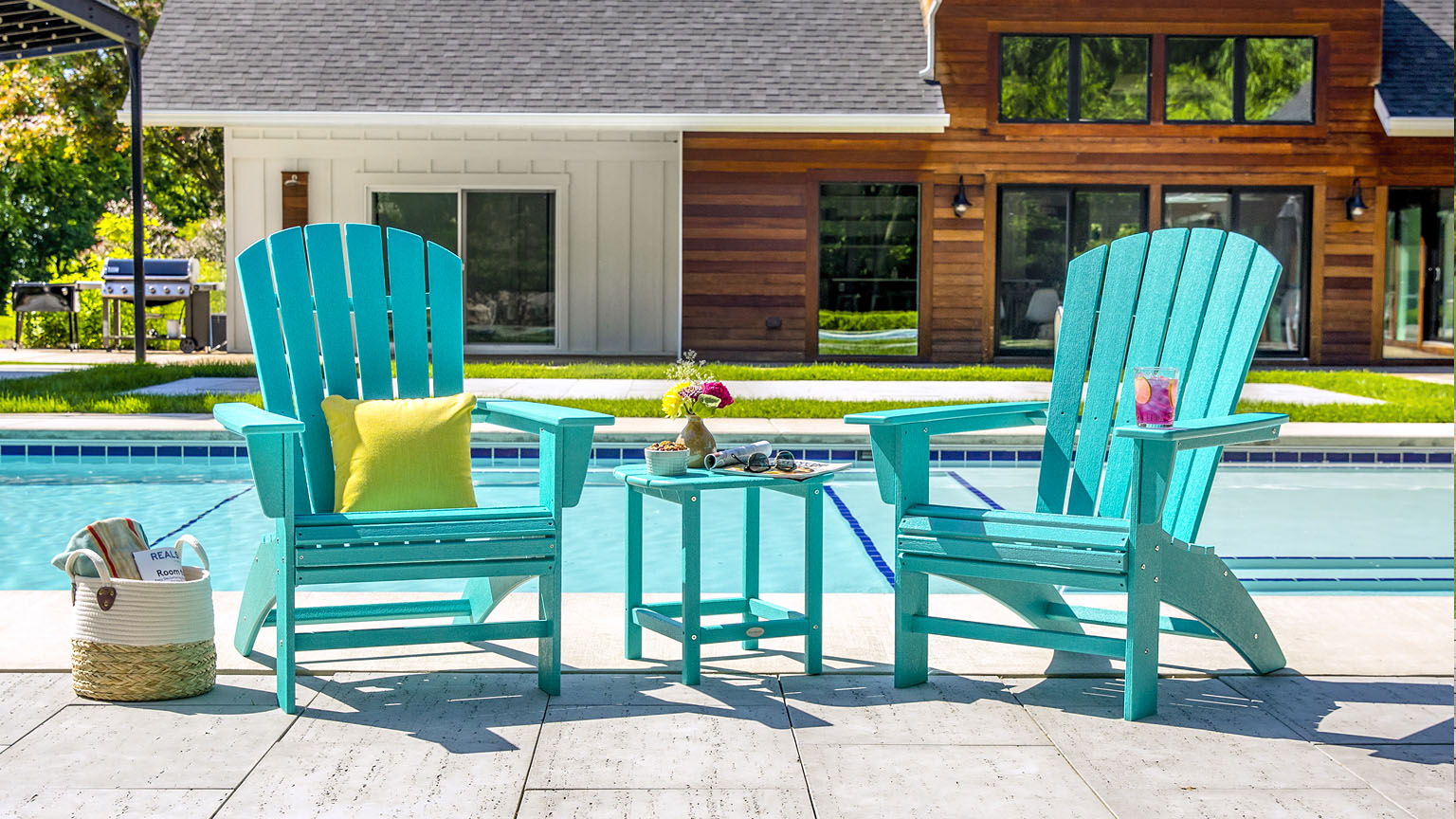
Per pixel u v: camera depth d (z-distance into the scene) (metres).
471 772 2.44
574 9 13.80
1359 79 12.62
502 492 6.22
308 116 12.40
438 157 13.55
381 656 3.30
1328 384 9.75
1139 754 2.57
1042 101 12.67
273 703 2.88
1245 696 2.97
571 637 3.48
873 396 8.53
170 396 7.85
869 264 12.77
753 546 3.54
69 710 2.80
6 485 6.21
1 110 19.83
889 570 4.75
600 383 9.45
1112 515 3.32
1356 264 12.78
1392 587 4.29
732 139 12.56
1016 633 2.97
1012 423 3.48
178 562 3.11
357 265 3.54
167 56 13.02
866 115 12.18
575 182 13.66
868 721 2.77
